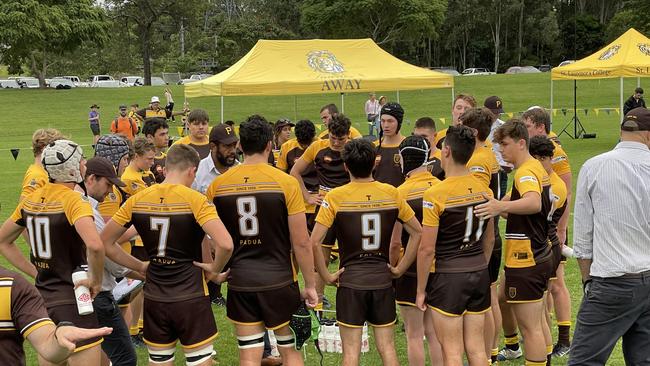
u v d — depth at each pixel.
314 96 47.78
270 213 4.28
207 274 4.18
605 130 27.11
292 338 4.43
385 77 16.73
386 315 4.48
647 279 3.97
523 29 82.81
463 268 4.38
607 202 4.02
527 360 4.80
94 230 3.87
